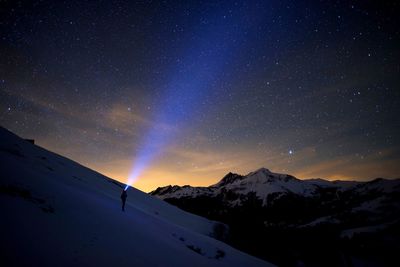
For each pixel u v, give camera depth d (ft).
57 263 24.58
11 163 50.70
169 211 166.81
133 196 147.74
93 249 30.86
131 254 34.63
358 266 187.52
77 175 107.04
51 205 38.04
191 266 41.60
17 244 24.47
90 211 43.96
